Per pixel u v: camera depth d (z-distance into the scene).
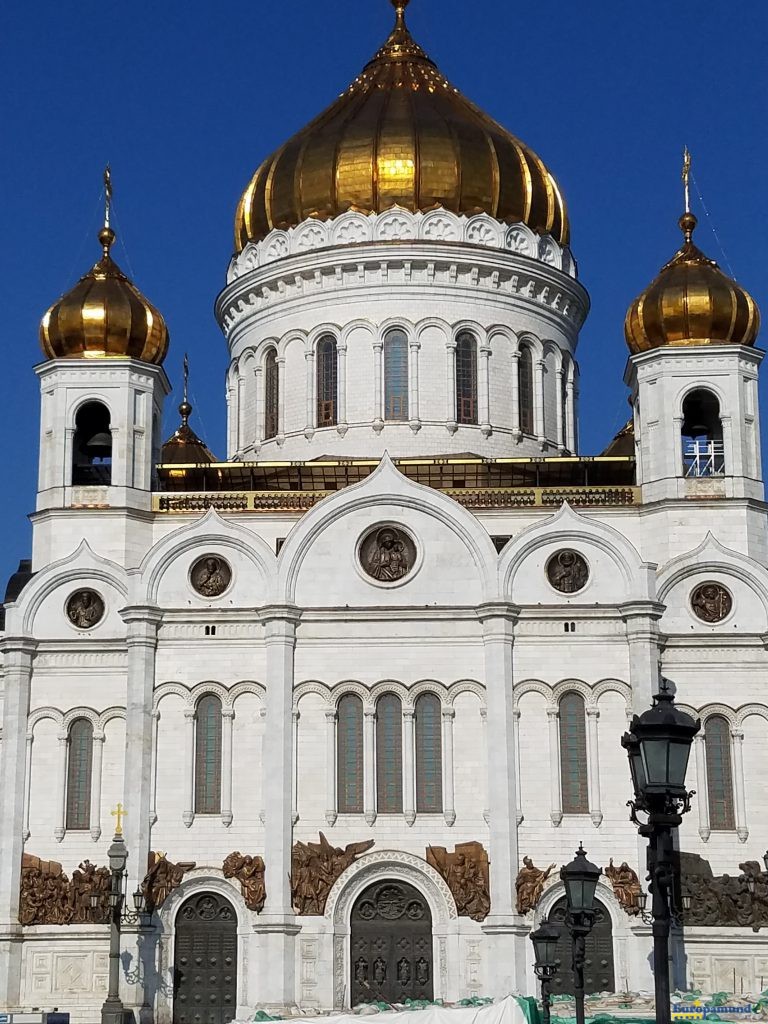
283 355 94.56
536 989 76.88
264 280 95.12
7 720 81.88
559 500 84.75
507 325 94.00
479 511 84.69
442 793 79.44
